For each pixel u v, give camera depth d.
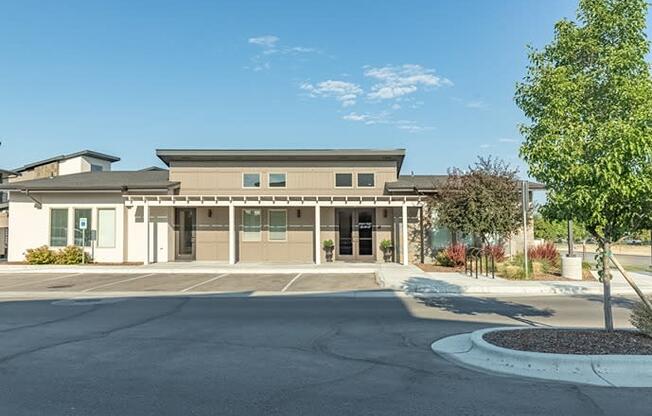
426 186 22.91
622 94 6.65
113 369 6.40
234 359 6.90
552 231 30.92
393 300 13.12
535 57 7.46
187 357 7.03
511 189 19.78
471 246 21.94
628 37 6.96
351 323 9.72
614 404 4.99
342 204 22.56
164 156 24.36
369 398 5.21
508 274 17.38
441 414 4.74
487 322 9.74
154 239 24.38
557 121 6.90
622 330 7.70
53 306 12.28
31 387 5.64
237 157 24.39
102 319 10.34
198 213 24.86
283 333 8.76
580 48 7.07
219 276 19.30
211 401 5.14
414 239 23.70
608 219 6.88
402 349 7.46
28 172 36.53
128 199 22.95
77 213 24.38
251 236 24.72
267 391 5.46
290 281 17.59
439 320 10.01
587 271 18.77
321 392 5.42
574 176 6.50
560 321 9.80
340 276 19.12
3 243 28.64
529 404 5.00
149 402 5.11
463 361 6.66
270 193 24.67
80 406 5.00
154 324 9.71
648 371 5.96
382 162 24.56
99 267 21.61
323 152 24.00
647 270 21.62
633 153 6.19
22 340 8.23
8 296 14.37
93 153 35.56
